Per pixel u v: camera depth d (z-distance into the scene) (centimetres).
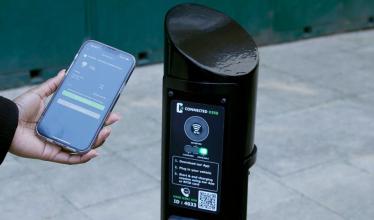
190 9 225
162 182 222
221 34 217
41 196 445
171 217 224
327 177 479
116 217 422
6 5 612
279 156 509
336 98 639
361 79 697
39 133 192
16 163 489
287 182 470
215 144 209
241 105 205
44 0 631
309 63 746
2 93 628
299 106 613
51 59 652
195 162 214
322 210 434
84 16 660
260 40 801
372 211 434
